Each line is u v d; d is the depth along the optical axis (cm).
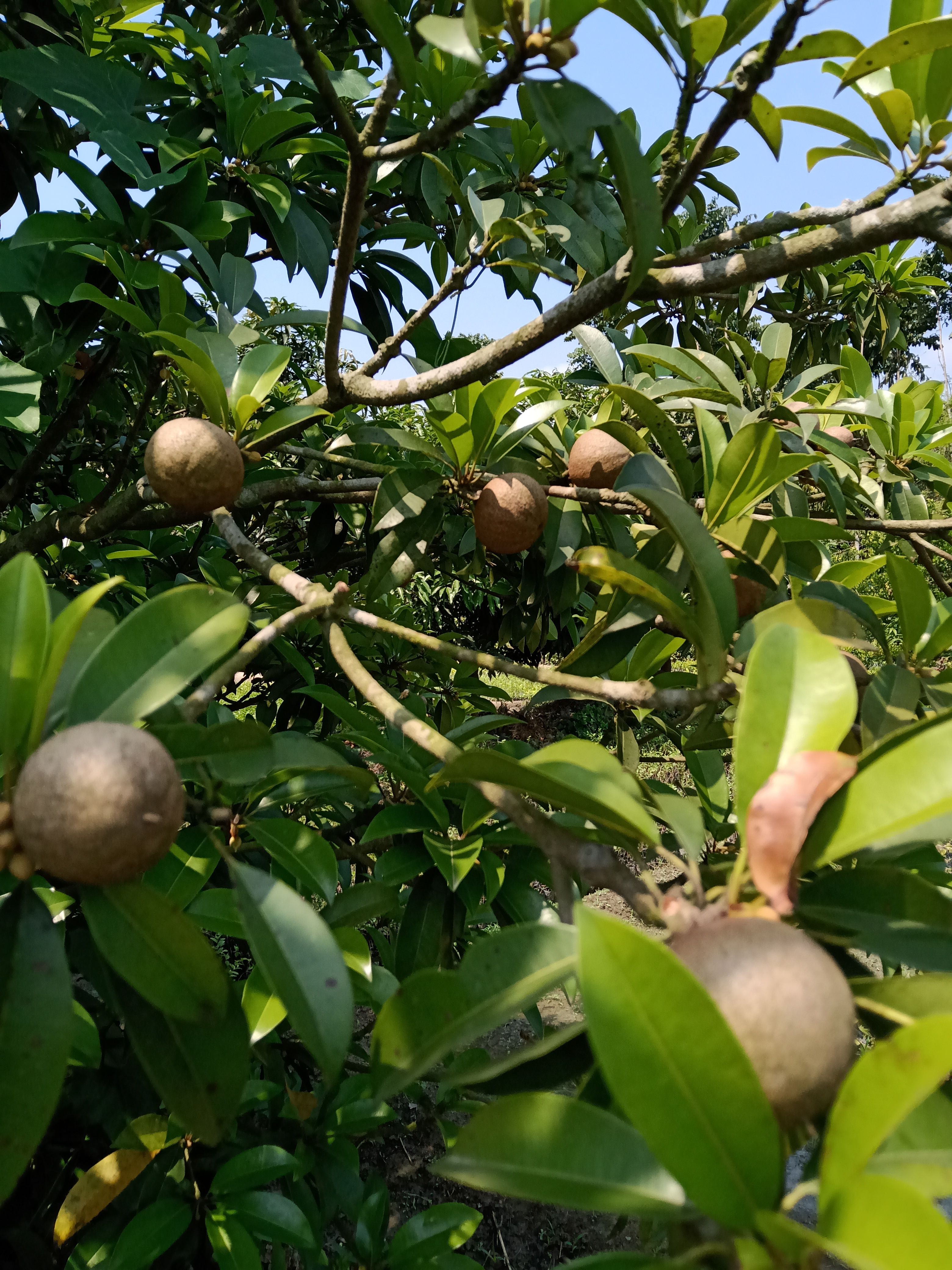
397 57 120
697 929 77
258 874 92
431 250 320
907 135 139
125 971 83
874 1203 58
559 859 90
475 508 185
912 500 273
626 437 178
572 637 299
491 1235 405
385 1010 85
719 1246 64
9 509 336
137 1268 158
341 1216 222
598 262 202
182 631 106
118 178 228
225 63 252
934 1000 80
